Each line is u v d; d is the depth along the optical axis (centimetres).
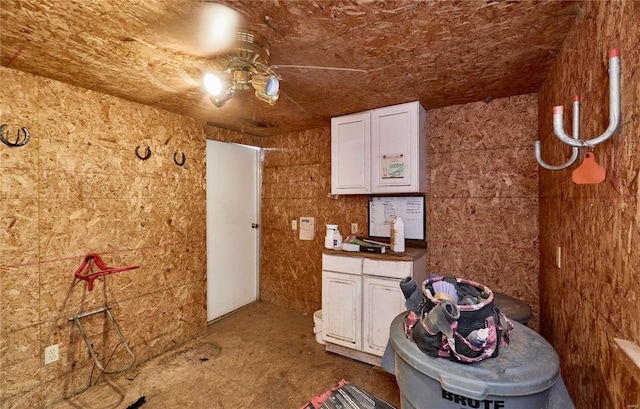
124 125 224
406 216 260
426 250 246
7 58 158
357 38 136
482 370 87
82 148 201
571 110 127
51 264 187
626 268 77
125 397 194
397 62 161
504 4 111
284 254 359
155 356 244
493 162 221
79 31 130
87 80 188
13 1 110
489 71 172
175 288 261
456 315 87
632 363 62
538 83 188
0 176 167
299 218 345
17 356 173
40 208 182
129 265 228
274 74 149
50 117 186
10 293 171
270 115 269
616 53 77
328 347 251
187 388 204
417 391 94
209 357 244
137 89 202
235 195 348
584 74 109
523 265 210
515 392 80
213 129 316
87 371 202
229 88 154
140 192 235
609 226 87
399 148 231
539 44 141
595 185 99
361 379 213
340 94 211
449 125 238
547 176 175
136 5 112
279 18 120
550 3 110
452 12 116
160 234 250
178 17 119
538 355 94
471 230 229
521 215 211
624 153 77
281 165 360
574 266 121
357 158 252
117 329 204
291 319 323
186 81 188
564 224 137
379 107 240
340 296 240
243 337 281
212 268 320
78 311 199
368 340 228
